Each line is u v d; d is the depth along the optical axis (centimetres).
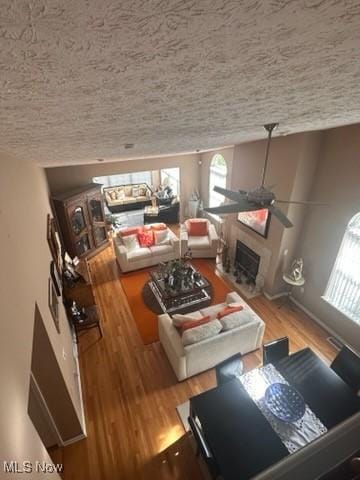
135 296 519
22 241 205
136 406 331
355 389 284
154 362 386
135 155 455
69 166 629
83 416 318
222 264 603
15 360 131
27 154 241
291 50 61
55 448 291
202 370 364
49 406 265
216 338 343
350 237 379
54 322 274
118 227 856
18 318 151
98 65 57
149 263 607
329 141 375
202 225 663
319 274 435
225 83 83
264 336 429
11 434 99
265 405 246
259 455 212
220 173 698
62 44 44
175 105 105
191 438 297
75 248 607
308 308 471
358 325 387
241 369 296
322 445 53
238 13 40
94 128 135
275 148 424
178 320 365
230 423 233
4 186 196
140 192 1001
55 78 61
